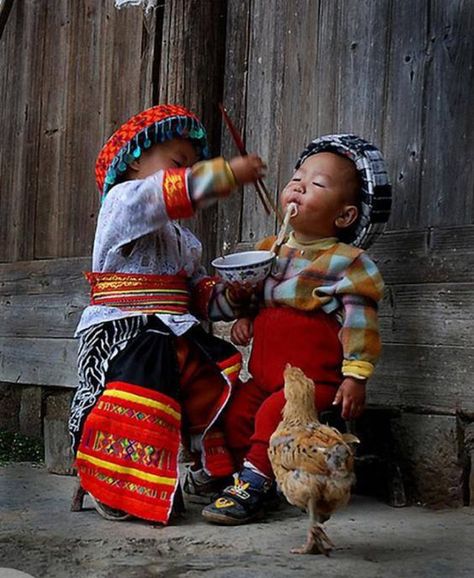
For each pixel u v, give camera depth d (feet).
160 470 9.62
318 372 9.93
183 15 14.17
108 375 9.91
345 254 9.95
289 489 8.00
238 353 10.39
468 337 10.61
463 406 10.57
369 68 12.13
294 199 10.18
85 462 9.75
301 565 7.96
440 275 10.95
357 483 11.37
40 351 16.65
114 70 15.88
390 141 11.78
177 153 10.37
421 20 11.57
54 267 16.63
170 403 9.81
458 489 10.53
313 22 12.92
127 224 9.66
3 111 18.21
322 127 12.69
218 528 9.41
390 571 7.80
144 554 8.38
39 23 17.53
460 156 10.98
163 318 10.05
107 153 10.38
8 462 14.51
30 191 17.49
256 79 13.74
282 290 10.11
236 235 13.74
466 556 8.30
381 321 11.48
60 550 8.52
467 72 10.99
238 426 10.32
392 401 11.24
